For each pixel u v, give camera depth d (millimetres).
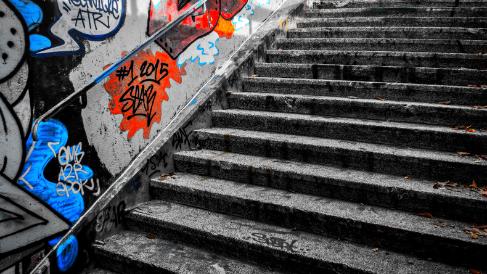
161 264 3152
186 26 4605
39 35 3041
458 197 3023
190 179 4070
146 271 3213
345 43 5797
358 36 6098
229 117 4727
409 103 4156
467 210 3014
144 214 3672
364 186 3367
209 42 5051
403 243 2934
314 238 3201
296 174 3656
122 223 3777
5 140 2887
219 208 3709
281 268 3043
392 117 4207
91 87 3342
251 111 4836
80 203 3447
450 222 3035
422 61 4996
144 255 3303
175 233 3520
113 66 3535
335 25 6625
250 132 4496
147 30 4043
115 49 3689
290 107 4688
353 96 4727
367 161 3695
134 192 3879
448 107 3926
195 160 4180
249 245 3125
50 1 3096
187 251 3379
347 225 3113
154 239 3602
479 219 2988
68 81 3283
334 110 4480
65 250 3283
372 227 3020
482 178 3254
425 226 2957
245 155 4270
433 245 2830
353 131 4086
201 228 3367
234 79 5199
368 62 5254
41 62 3068
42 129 3105
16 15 2881
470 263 2732
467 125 3873
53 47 3145
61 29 3195
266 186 3850
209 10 5020
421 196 3154
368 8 6742
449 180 3379
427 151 3688
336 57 5414
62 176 3293
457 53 4898
